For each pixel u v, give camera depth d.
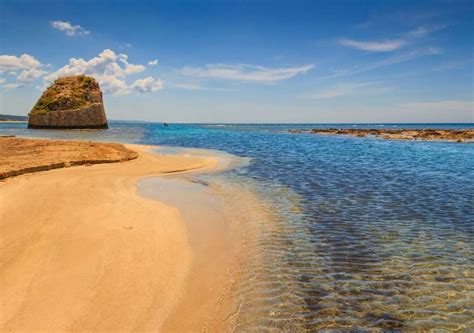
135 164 20.02
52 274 5.94
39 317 4.76
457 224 9.89
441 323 5.14
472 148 37.06
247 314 5.26
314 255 7.57
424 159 26.30
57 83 96.06
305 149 34.91
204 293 5.84
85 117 90.69
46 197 10.67
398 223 9.95
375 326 5.04
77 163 18.09
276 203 12.11
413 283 6.36
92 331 4.58
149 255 7.08
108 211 9.84
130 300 5.40
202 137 56.38
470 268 7.00
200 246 7.91
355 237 8.74
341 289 6.10
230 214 10.60
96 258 6.66
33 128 85.19
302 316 5.24
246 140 49.84
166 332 4.73
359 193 13.86
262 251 7.75
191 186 14.86
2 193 10.68
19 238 7.30
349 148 36.69
